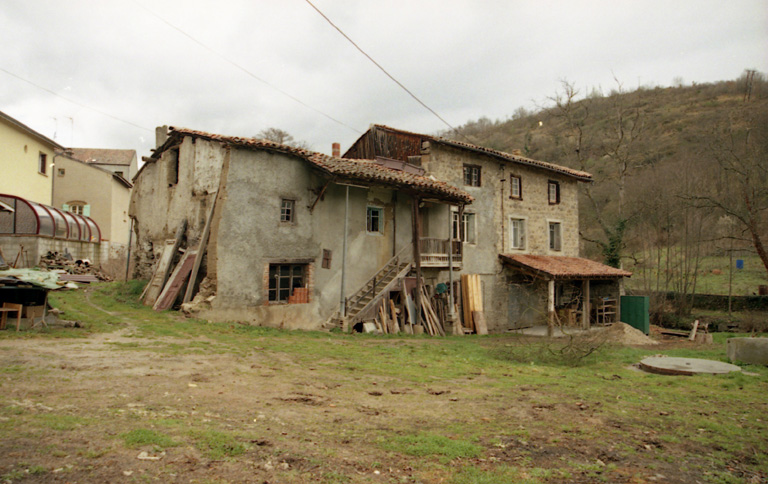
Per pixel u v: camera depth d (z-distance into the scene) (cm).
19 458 390
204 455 435
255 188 1452
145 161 1855
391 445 507
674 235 3181
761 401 827
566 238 2650
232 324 1340
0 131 2184
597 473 477
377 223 1841
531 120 6706
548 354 1270
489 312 2216
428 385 859
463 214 2159
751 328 2400
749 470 512
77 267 2123
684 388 935
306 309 1572
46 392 594
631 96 6700
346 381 840
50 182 2716
